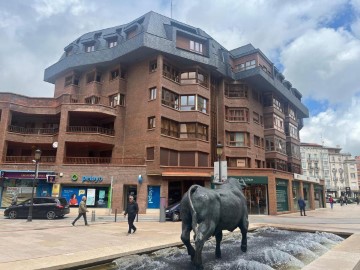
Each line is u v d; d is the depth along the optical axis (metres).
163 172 30.30
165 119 32.53
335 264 6.19
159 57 32.72
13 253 8.87
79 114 33.88
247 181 31.86
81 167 30.23
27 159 33.22
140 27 34.56
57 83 40.25
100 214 27.83
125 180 29.89
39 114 34.88
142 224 18.64
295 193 38.47
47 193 30.30
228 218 8.07
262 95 44.34
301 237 12.61
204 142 34.12
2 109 33.41
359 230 13.93
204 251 9.77
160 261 8.41
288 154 46.88
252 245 10.80
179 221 21.67
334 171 101.69
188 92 34.53
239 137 38.69
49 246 10.14
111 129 34.62
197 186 7.89
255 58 40.97
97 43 38.00
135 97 34.16
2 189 30.16
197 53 35.34
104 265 8.09
